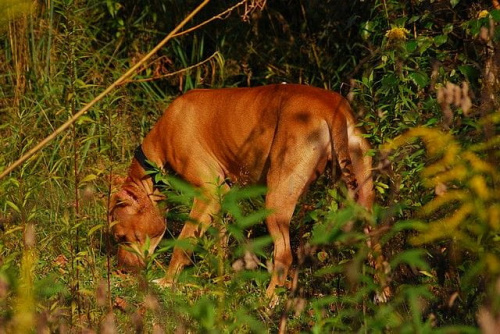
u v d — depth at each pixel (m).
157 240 12.17
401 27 11.26
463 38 11.78
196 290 8.84
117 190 12.08
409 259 6.15
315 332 6.50
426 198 9.02
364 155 10.46
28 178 12.34
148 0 17.52
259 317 8.73
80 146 13.41
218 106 11.84
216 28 17.27
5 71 16.50
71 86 10.11
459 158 7.30
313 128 10.59
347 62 15.62
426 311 8.35
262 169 11.46
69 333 8.02
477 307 8.08
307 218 9.30
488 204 6.93
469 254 8.42
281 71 16.55
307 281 9.34
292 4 17.33
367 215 7.11
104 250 12.15
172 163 12.31
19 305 6.56
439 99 7.34
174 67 17.08
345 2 16.39
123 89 15.73
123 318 8.82
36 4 16.02
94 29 17.45
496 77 8.33
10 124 14.07
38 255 10.09
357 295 6.68
